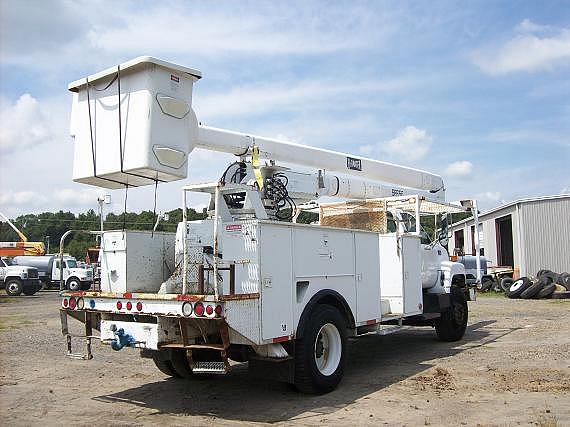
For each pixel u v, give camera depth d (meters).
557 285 23.33
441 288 11.38
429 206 11.88
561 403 6.48
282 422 5.94
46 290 36.47
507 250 34.06
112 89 6.43
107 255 6.94
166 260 7.21
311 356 6.88
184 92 6.55
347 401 6.77
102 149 6.41
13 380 8.26
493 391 7.10
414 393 7.10
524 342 11.00
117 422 6.04
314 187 9.46
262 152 8.52
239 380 8.06
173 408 6.59
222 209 7.03
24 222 70.62
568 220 28.86
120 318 6.75
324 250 7.36
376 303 8.47
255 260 6.21
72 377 8.44
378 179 11.34
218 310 5.68
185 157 6.50
